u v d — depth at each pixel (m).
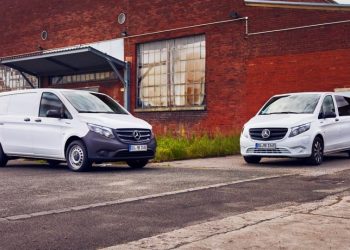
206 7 21.17
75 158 10.95
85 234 5.34
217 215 6.22
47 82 28.39
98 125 10.74
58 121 11.29
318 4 17.98
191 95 21.88
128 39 24.12
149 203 7.00
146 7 23.48
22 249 4.80
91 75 26.16
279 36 18.95
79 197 7.50
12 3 30.03
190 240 5.08
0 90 30.55
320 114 12.54
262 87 19.36
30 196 7.61
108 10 25.06
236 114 20.09
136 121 11.45
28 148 11.89
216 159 14.33
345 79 17.41
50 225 5.72
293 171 10.79
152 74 23.36
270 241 5.05
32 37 28.83
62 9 27.34
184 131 21.80
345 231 5.41
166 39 22.81
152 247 4.84
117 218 6.07
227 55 20.44
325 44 17.88
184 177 9.76
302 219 5.94
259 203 6.98
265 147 11.95
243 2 19.88
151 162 13.46
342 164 12.42
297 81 18.48
